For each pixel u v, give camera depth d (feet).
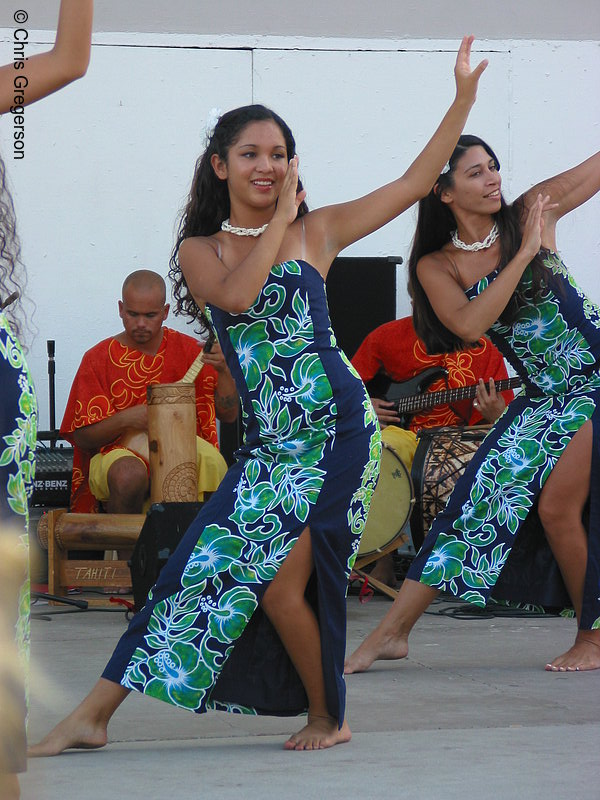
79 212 85.71
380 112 88.58
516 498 48.62
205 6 85.76
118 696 36.27
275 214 35.65
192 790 31.50
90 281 86.07
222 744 37.40
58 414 85.61
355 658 49.16
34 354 85.30
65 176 85.51
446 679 47.50
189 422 64.59
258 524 36.09
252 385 36.76
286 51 87.30
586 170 50.21
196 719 41.39
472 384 74.74
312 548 35.96
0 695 25.53
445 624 62.69
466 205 48.67
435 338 51.88
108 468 69.10
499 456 49.11
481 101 89.04
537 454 48.42
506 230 48.85
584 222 90.12
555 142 89.86
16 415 26.32
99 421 70.79
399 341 75.66
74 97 85.25
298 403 36.19
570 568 48.55
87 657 51.67
